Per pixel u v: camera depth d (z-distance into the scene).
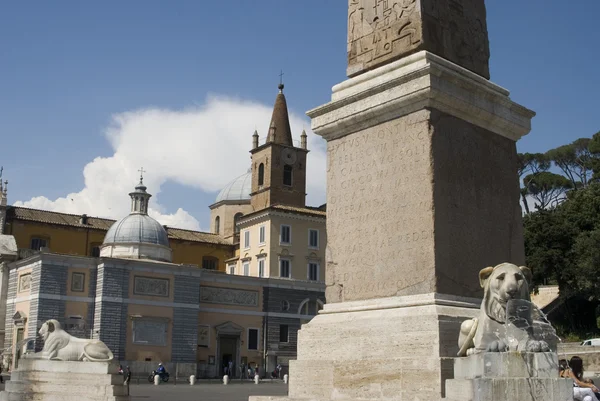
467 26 13.02
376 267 11.95
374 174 12.31
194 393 43.31
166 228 89.25
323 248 79.88
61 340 21.00
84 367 20.34
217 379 67.06
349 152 12.86
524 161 102.19
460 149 11.98
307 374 12.16
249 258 79.00
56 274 60.94
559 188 97.94
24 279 63.22
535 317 9.23
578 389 11.34
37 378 20.42
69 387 20.14
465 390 8.81
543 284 64.19
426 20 12.23
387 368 10.91
